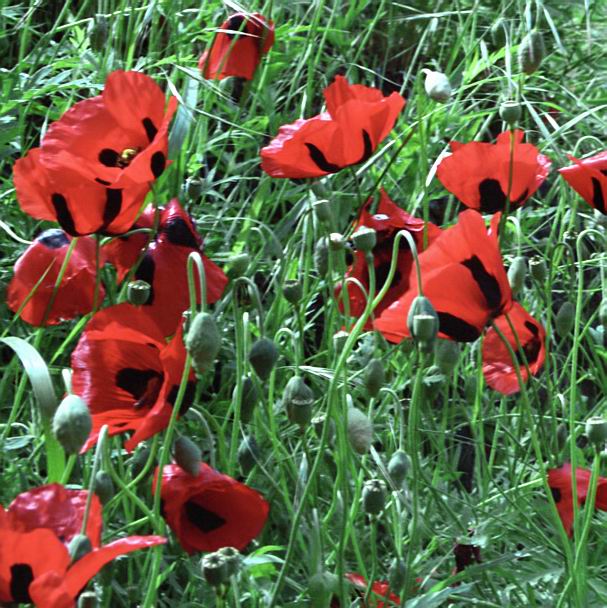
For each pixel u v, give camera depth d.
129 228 1.51
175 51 1.86
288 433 1.62
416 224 1.60
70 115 1.52
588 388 1.90
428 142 1.86
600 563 1.60
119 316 1.39
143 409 1.40
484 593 1.57
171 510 1.40
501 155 1.59
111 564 1.41
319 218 1.59
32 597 1.25
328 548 1.55
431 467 1.69
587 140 2.05
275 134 1.87
